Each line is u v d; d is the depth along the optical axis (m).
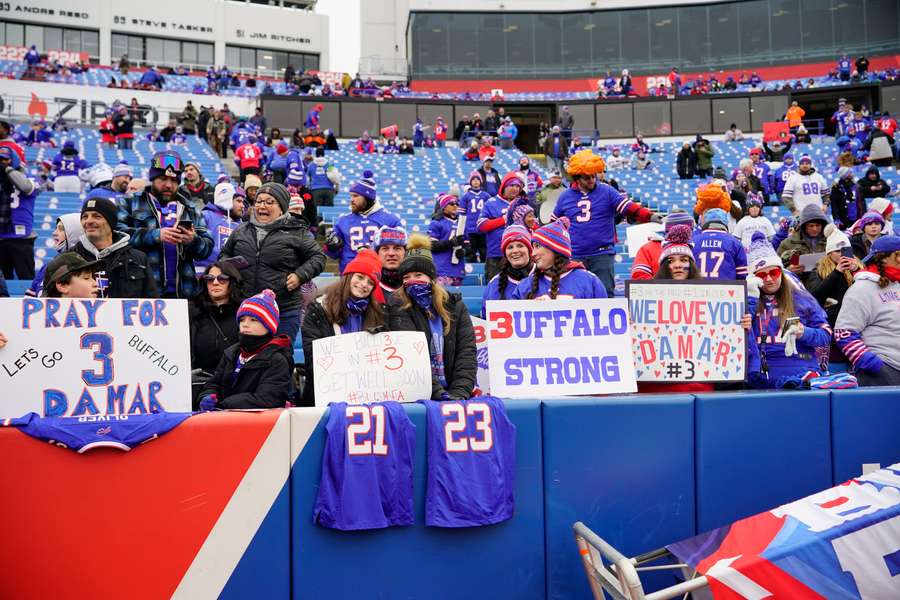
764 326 5.07
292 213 5.68
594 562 3.42
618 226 15.40
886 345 5.09
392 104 29.42
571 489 3.71
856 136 24.30
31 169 17.58
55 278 3.91
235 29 41.31
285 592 3.29
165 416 3.23
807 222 7.53
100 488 3.12
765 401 4.00
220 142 23.20
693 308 4.40
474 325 5.03
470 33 36.28
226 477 3.25
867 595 3.12
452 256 8.58
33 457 3.07
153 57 40.03
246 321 3.83
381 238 5.16
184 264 5.18
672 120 30.53
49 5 37.91
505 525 3.60
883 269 5.12
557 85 36.38
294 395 4.52
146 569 3.13
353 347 3.82
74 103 26.92
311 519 3.34
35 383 3.34
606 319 4.19
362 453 3.38
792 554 3.12
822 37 35.28
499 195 8.36
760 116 30.25
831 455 4.04
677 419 3.88
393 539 3.44
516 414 3.69
